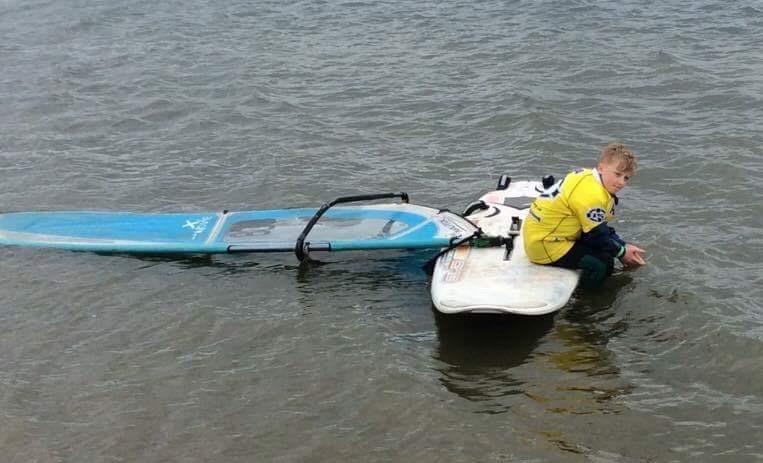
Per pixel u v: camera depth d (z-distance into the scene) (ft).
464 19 50.78
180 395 19.24
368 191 29.91
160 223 27.40
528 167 31.35
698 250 24.43
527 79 39.99
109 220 27.73
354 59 44.83
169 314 22.59
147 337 21.57
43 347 21.20
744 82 38.01
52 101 40.70
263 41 48.98
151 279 24.58
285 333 21.56
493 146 33.37
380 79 41.55
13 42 51.57
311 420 18.28
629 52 43.14
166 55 47.29
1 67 46.70
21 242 26.66
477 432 17.70
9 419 18.52
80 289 24.00
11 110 39.83
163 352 20.92
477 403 18.62
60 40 51.52
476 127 35.12
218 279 24.53
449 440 17.51
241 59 45.73
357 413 18.44
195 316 22.44
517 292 21.47
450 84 40.22
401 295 23.34
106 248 26.09
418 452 17.21
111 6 58.90
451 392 19.03
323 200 29.43
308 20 52.80
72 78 44.04
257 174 31.65
